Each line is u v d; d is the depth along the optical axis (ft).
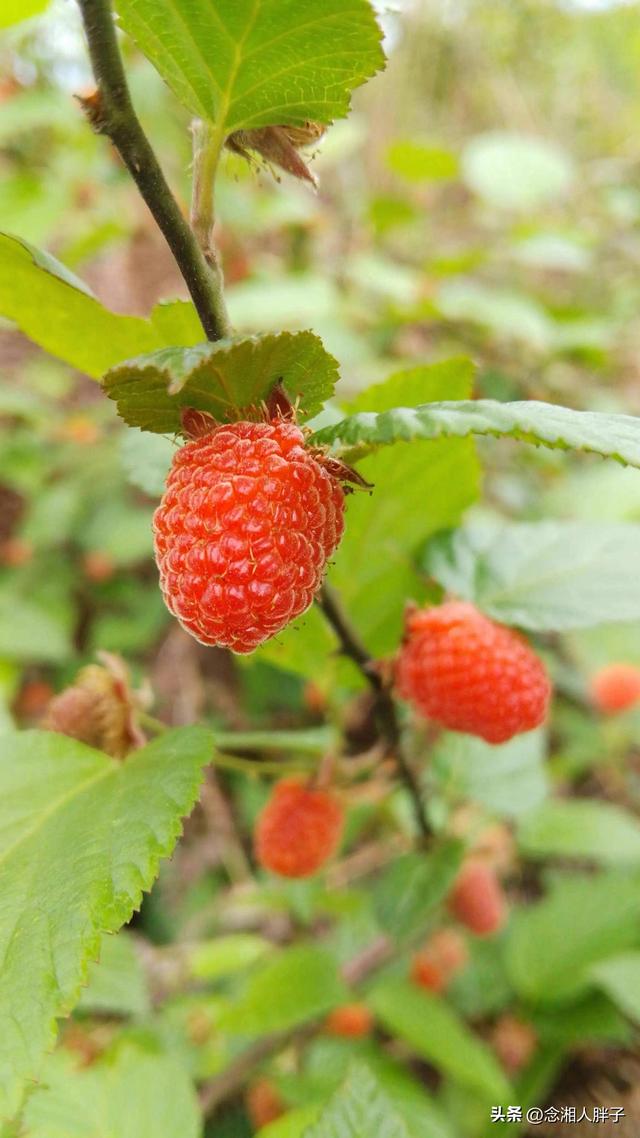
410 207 0.97
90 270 1.13
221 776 0.78
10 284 0.31
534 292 1.12
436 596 0.40
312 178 0.30
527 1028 0.55
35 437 0.95
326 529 0.28
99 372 0.34
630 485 0.76
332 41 0.27
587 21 1.39
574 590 0.37
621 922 0.56
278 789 0.42
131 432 0.39
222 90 0.28
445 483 0.37
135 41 0.27
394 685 0.37
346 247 1.12
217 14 0.26
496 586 0.38
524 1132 0.54
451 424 0.26
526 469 0.90
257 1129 0.53
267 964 0.50
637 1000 0.49
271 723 0.82
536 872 0.73
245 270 0.92
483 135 1.37
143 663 0.92
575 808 0.58
